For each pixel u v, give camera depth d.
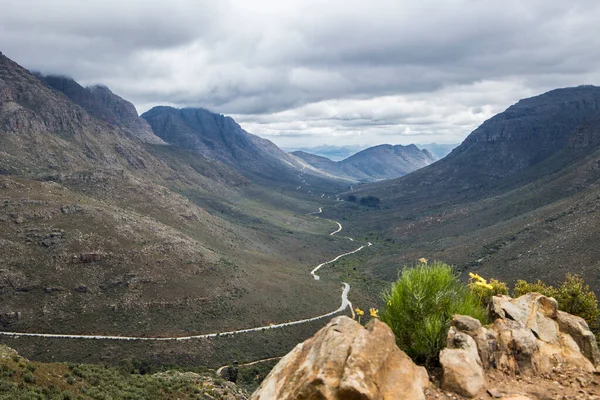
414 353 9.29
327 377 6.84
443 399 7.64
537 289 21.55
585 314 19.91
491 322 11.38
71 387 38.34
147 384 46.00
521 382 8.83
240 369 87.06
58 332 90.31
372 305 138.75
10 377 35.59
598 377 9.12
